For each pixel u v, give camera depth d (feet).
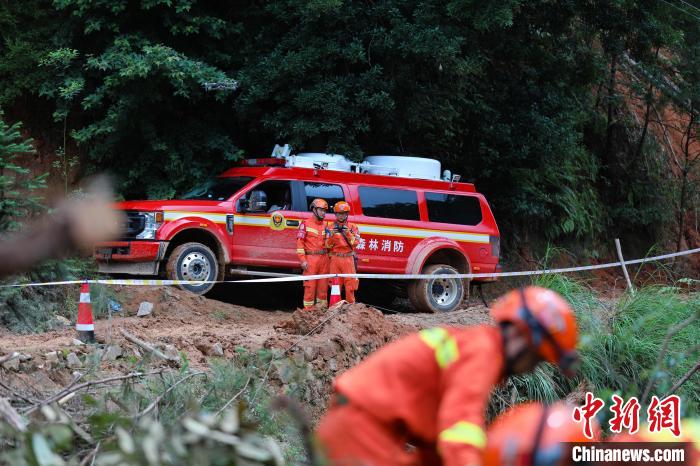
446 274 50.96
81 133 52.24
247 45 57.21
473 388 10.20
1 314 36.32
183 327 38.75
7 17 53.36
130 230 43.73
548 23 66.39
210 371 27.63
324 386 31.22
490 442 11.21
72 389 19.45
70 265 41.22
